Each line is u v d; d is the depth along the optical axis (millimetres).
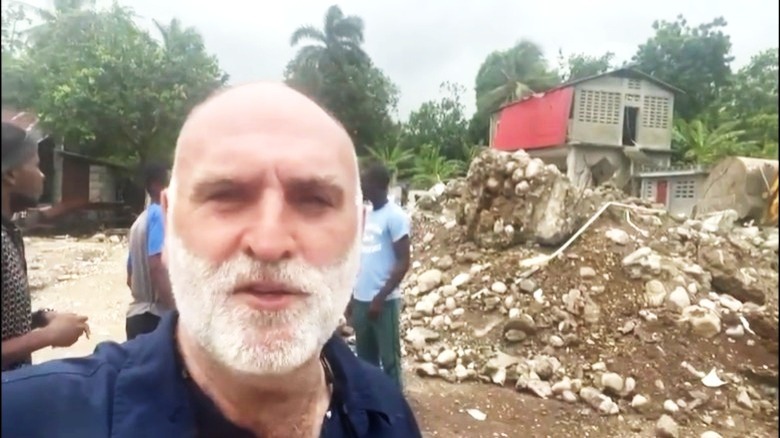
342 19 28391
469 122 29094
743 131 7844
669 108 12727
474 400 5082
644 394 5207
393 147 27703
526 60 23641
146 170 3412
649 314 5977
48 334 2023
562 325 5961
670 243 7039
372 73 29062
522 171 7402
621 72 13289
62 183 15094
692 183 11266
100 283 9688
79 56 15664
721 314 6004
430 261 7629
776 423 4859
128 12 17562
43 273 10133
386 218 4289
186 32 18062
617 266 6551
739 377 5391
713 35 12250
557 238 7078
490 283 6727
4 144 1067
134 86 16156
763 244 7102
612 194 8250
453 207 9156
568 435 4617
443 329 6266
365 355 4441
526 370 5500
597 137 13484
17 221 2072
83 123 15148
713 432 4645
